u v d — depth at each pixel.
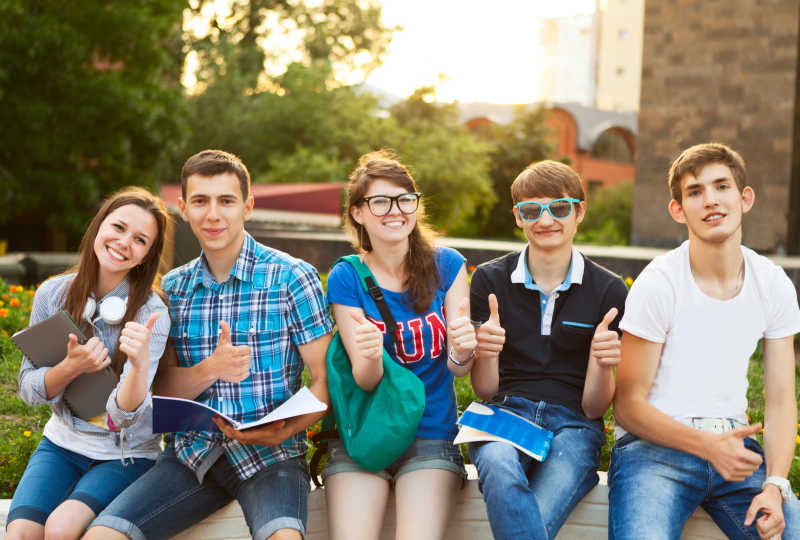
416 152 27.56
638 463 2.88
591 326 3.11
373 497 2.88
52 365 2.95
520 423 2.94
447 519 2.87
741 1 18.11
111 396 2.84
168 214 3.12
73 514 2.75
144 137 16.62
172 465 2.93
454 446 3.06
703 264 2.94
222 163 2.95
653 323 2.93
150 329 2.77
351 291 3.10
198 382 2.92
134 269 3.12
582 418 3.07
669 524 2.70
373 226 3.10
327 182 27.98
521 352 3.15
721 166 2.88
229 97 32.25
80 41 15.11
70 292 3.06
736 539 2.83
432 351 3.08
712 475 2.83
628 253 9.70
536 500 2.77
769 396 2.95
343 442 2.90
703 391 2.92
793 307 2.95
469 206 28.22
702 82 18.73
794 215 18.02
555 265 3.15
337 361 3.03
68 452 3.01
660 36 19.17
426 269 3.11
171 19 16.48
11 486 3.77
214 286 3.01
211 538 3.02
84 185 15.86
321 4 37.72
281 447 2.94
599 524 3.02
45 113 14.95
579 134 43.91
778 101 17.84
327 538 3.08
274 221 16.02
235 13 36.41
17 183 15.55
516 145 35.06
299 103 30.58
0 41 14.52
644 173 19.66
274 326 2.99
